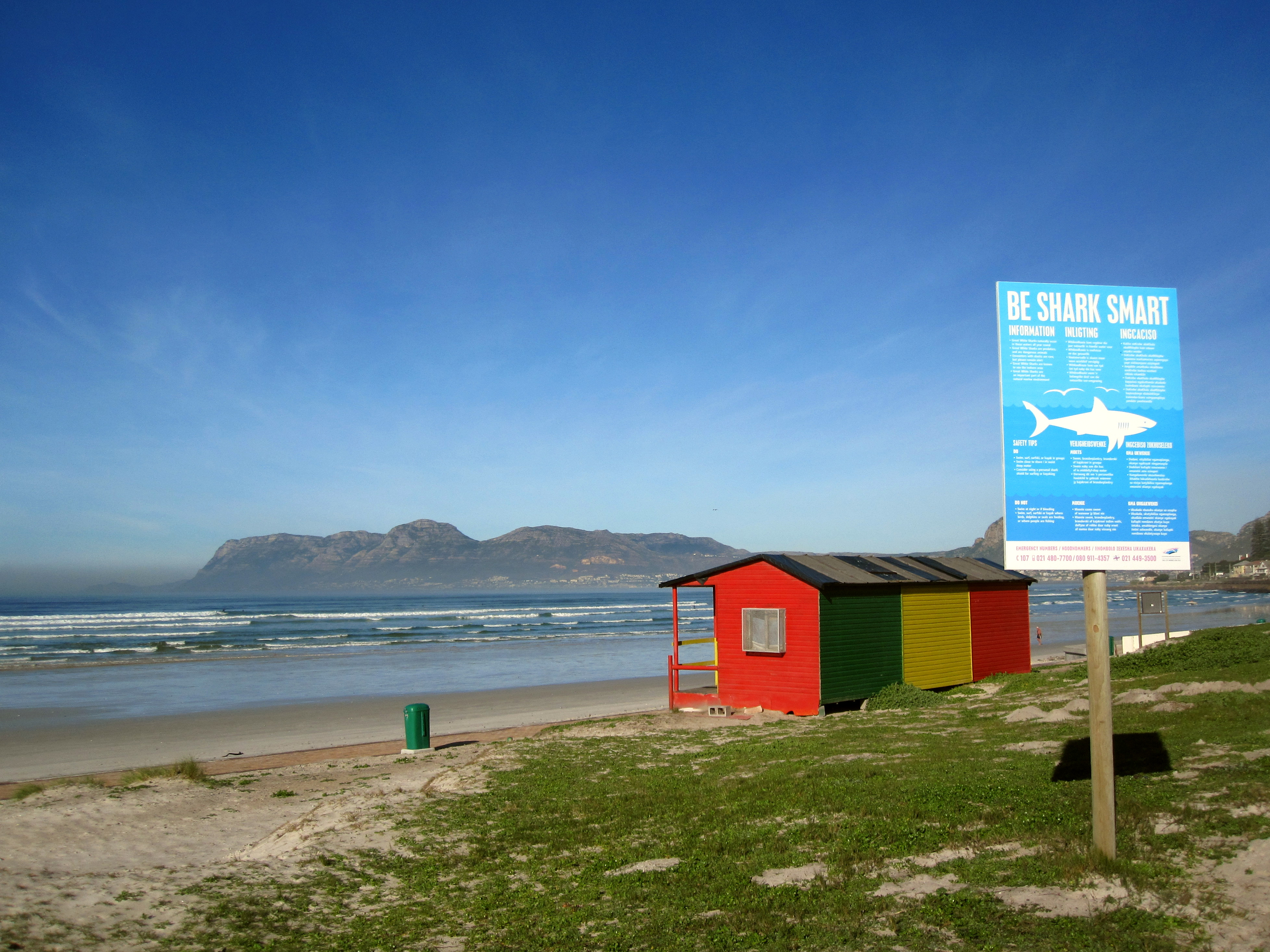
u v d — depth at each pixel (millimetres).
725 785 10922
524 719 24781
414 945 6141
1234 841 6191
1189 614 74938
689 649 55938
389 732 23141
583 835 8992
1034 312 6512
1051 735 11789
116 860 9555
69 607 173500
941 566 23422
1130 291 6633
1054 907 5531
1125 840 6508
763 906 6176
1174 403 6566
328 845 9000
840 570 20062
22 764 19281
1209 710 11578
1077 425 6441
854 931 5516
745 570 20094
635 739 16156
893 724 15398
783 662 19125
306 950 6105
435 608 162750
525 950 5887
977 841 7070
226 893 7426
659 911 6355
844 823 8133
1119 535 6379
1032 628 66188
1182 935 4930
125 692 33562
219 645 60469
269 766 17484
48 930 6520
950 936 5281
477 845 8859
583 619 103312
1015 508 6316
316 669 42781
